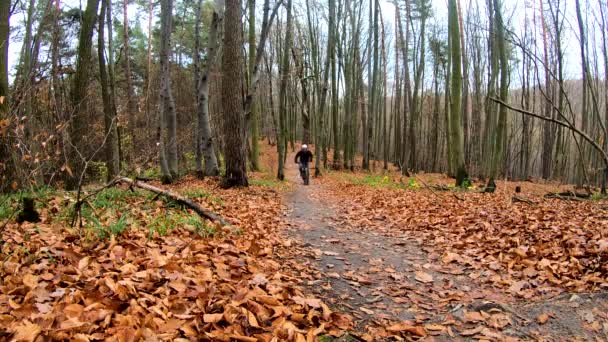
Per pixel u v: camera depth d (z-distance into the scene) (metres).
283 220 8.25
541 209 8.59
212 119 24.17
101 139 14.26
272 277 4.33
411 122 28.34
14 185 5.50
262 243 5.89
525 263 5.00
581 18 17.20
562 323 3.52
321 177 22.45
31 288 3.24
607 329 3.37
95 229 5.05
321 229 7.64
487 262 5.28
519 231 6.37
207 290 3.50
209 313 3.18
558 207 9.62
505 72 14.49
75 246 4.49
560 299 3.92
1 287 3.23
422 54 28.22
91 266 3.89
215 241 5.41
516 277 4.73
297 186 16.58
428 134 42.44
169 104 14.73
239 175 12.15
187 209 7.15
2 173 5.51
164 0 13.78
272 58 30.28
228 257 4.70
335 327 3.47
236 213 8.08
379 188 15.09
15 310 2.82
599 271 4.44
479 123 32.00
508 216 7.61
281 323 3.21
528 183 25.81
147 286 3.50
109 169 14.05
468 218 7.77
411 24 30.80
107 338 2.57
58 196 7.37
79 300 3.08
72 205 6.20
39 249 4.21
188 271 3.94
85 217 5.66
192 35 28.75
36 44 9.36
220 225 6.14
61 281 3.45
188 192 9.68
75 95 9.91
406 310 4.01
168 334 2.76
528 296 4.18
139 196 8.44
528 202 10.24
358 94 33.47
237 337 2.88
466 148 34.12
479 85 31.45
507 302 4.09
